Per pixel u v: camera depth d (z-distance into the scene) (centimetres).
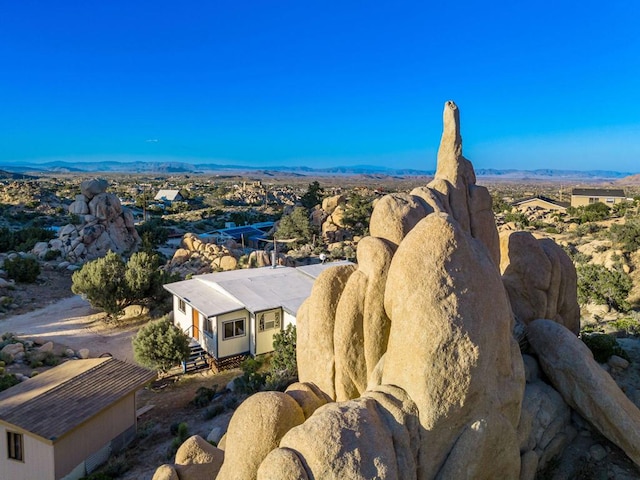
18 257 4441
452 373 808
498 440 853
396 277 890
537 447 1054
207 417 1961
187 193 16588
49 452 1561
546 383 1178
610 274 3106
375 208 1152
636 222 4612
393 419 802
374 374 938
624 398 1111
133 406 1894
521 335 1209
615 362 1421
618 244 4366
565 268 1491
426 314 823
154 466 1622
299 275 3344
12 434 1617
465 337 816
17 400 1714
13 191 11625
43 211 9781
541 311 1370
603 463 1053
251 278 3212
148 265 3662
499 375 887
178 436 1770
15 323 3406
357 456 711
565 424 1132
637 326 2003
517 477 928
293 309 2742
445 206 1264
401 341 852
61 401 1720
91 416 1672
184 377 2569
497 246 1418
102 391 1806
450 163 1367
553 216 8306
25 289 4131
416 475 795
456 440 825
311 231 6631
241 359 2738
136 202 13100
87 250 5209
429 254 859
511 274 1418
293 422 873
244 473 829
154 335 2598
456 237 871
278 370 2234
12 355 2625
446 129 1379
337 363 1032
